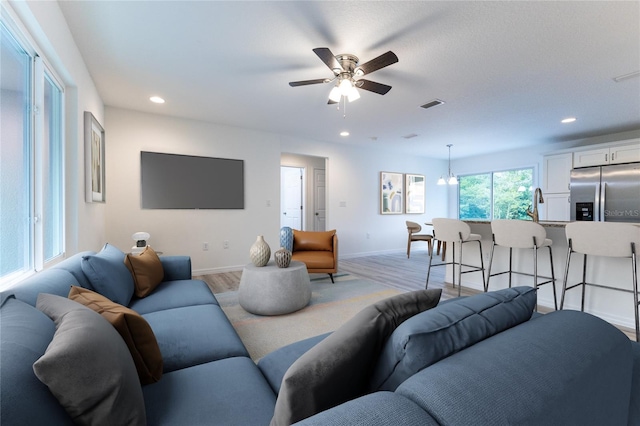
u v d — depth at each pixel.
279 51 2.43
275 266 2.93
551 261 2.80
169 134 4.19
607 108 3.75
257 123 4.52
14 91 1.56
